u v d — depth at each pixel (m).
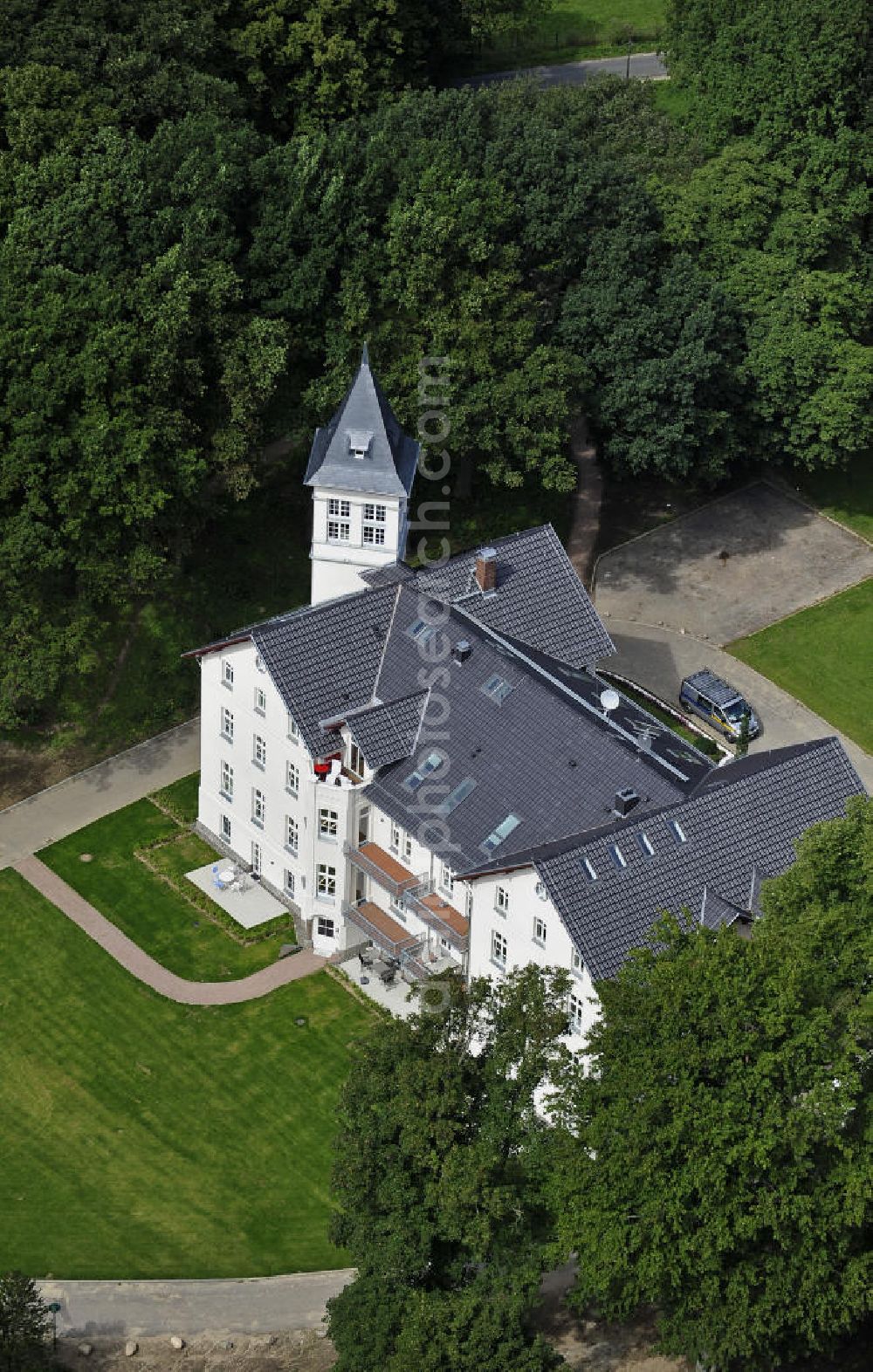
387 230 111.62
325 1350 77.44
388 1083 72.00
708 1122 65.50
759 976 67.44
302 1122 86.81
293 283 109.06
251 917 97.38
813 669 114.75
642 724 91.12
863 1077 69.62
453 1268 71.75
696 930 70.62
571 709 87.12
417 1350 66.31
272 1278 80.38
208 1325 78.44
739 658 115.50
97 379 98.00
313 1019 91.94
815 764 84.94
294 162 111.69
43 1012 92.06
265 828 97.19
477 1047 80.88
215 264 106.38
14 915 97.31
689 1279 68.88
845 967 72.06
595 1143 68.12
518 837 84.56
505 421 112.06
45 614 100.19
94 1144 85.62
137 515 98.62
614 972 77.00
